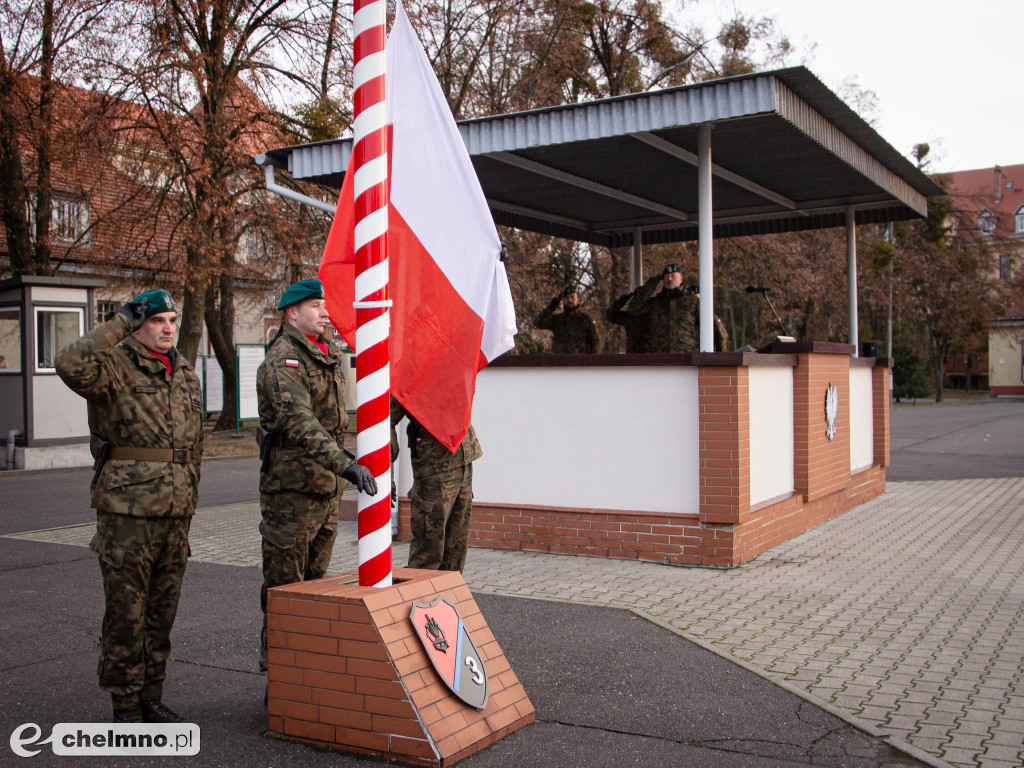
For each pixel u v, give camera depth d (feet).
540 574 23.57
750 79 23.21
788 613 19.61
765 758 12.06
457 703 12.25
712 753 12.23
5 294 51.65
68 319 52.85
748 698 14.37
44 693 14.61
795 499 29.48
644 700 14.29
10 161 59.41
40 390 51.60
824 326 96.32
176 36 57.67
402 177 14.62
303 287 13.71
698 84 23.77
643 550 25.32
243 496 41.55
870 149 30.45
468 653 12.83
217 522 33.40
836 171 32.86
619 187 35.06
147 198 62.28
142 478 12.45
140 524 12.48
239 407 72.69
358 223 13.08
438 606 12.89
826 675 15.48
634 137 26.86
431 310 14.64
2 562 25.44
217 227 62.39
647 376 25.35
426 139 14.87
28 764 11.75
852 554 26.32
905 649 16.94
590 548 26.03
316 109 61.67
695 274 78.13
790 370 29.94
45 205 61.77
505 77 71.10
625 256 74.23
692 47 78.89
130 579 12.48
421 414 14.47
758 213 40.55
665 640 17.54
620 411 25.73
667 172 32.32
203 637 17.81
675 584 22.40
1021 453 59.88
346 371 50.24
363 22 13.11
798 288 84.43
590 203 37.58
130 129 58.85
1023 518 33.27
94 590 21.99
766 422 27.86
